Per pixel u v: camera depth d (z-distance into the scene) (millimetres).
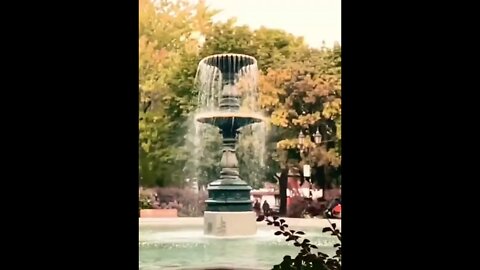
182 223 22656
